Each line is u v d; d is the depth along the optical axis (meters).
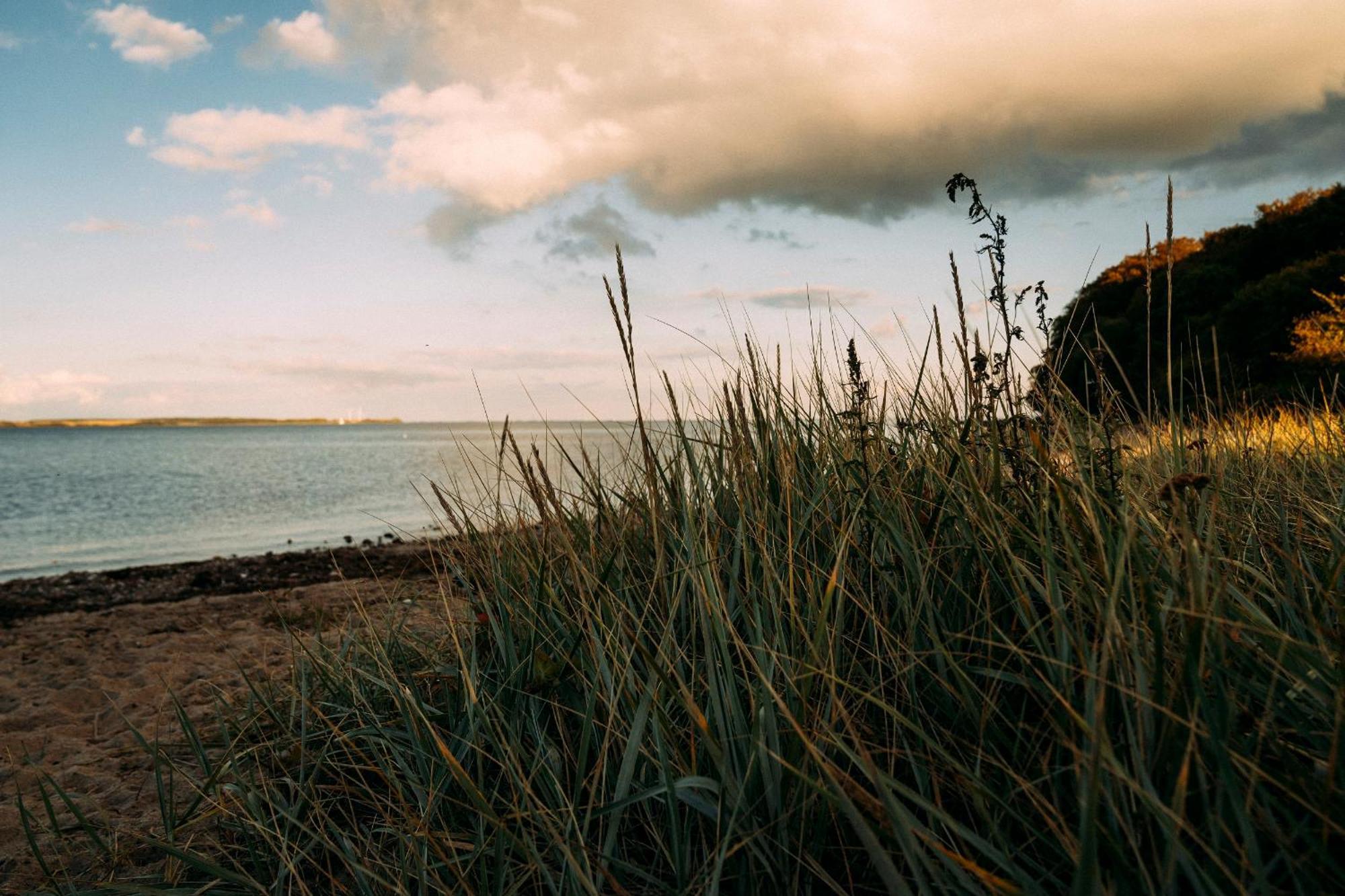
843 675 1.78
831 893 1.47
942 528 1.95
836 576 1.64
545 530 2.26
